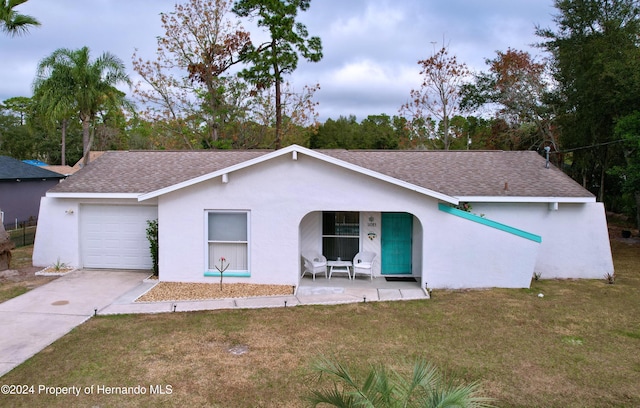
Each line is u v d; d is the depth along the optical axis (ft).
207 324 31.50
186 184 40.75
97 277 44.65
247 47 114.01
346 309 35.19
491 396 21.43
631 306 36.06
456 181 49.06
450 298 38.14
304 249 47.11
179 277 42.22
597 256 46.80
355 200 40.63
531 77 108.99
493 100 121.29
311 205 40.86
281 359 25.71
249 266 41.73
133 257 48.08
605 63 71.36
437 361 25.49
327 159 39.65
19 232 77.71
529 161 55.06
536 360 25.71
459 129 144.87
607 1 82.64
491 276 41.22
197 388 22.25
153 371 24.07
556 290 41.16
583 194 45.80
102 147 168.96
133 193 46.19
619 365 25.03
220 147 112.16
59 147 187.42
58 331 29.84
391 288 41.47
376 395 15.15
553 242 46.98
